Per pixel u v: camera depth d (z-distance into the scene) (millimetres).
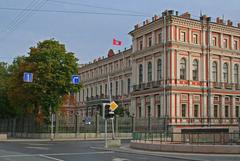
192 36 73688
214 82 75125
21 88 60125
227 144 31969
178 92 70750
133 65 81688
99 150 33812
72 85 60625
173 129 53812
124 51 95438
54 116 58875
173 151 32062
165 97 70750
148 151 33000
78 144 43719
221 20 77438
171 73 70750
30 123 63312
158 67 74000
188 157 27109
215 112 74938
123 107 88625
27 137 62875
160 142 35594
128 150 34125
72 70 60875
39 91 58844
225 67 77562
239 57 79188
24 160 23328
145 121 65500
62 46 61594
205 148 30578
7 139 56438
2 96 75938
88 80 115750
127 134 65000
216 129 44781
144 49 77812
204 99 73688
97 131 63031
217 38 76562
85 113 114188
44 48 60750
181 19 72125
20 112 71562
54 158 24922
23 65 60688
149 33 77062
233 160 24734
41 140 54375
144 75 77812
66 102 64438
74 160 23656
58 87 59438
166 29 72125
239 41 79688
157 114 73125
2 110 76125
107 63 105000
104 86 106562
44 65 58531
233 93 77438
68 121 61156
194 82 72812
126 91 94312
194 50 73500
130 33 82875
